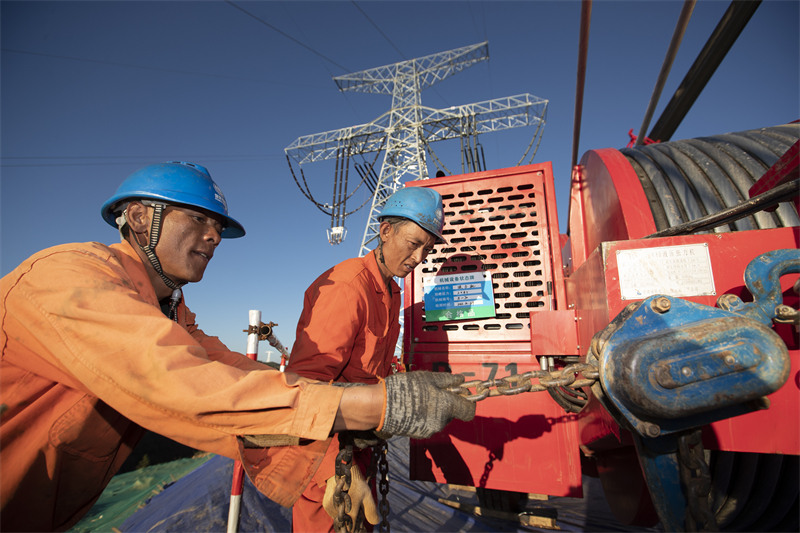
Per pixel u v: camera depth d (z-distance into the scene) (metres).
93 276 1.00
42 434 1.09
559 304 2.56
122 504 4.11
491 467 2.43
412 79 34.47
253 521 3.16
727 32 3.67
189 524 3.13
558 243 2.66
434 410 0.98
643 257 1.40
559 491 2.28
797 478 1.92
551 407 2.41
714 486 2.19
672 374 0.90
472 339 2.70
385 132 32.91
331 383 1.10
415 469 2.57
